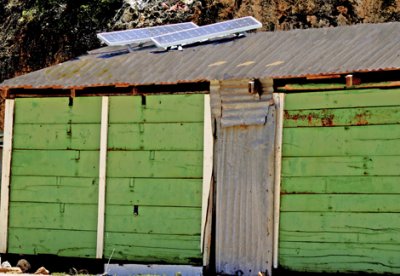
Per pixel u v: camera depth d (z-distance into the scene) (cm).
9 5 2372
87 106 1420
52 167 1436
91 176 1410
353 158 1253
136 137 1387
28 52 2267
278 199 1291
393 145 1231
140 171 1380
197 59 1427
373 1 2103
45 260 1430
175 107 1366
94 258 1397
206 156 1340
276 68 1302
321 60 1295
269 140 1304
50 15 2269
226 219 1325
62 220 1423
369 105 1246
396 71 1225
